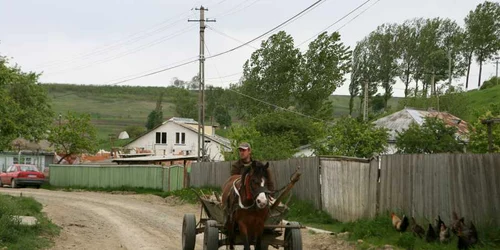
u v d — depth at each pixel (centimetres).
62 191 4412
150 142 7781
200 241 1516
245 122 7194
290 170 2500
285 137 4594
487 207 1273
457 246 1258
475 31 10606
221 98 12238
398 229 1466
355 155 3234
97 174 4781
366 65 9962
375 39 9931
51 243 1441
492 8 10631
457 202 1359
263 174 1036
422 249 1313
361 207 1841
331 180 2088
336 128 3375
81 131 6012
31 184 4522
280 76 6950
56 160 6700
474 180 1310
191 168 4122
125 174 4575
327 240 1553
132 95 17162
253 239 1052
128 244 1502
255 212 1037
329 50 7012
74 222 1948
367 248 1388
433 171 1448
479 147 2491
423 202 1488
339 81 7069
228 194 1102
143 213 2467
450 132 2733
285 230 1118
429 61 9625
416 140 2698
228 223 1090
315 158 2234
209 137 6569
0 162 6319
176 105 13138
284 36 7019
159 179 4269
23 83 4397
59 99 16038
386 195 1673
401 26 9969
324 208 2156
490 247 1218
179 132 7731
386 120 4206
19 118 4328
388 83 9862
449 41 10350
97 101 16138
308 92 6931
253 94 7044
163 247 1445
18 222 1509
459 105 6712
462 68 10650
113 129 12231
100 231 1775
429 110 4534
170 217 2295
